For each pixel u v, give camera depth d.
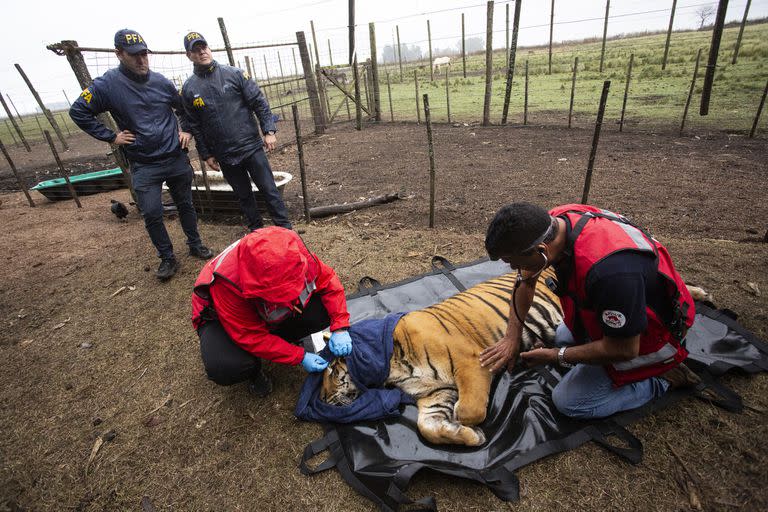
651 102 10.96
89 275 4.67
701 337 2.72
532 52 37.56
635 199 5.18
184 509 2.20
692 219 4.53
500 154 7.84
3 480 2.45
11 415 2.91
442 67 32.53
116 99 3.89
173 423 2.71
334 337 2.65
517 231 1.71
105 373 3.21
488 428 2.39
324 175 7.73
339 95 20.52
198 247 4.73
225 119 4.47
